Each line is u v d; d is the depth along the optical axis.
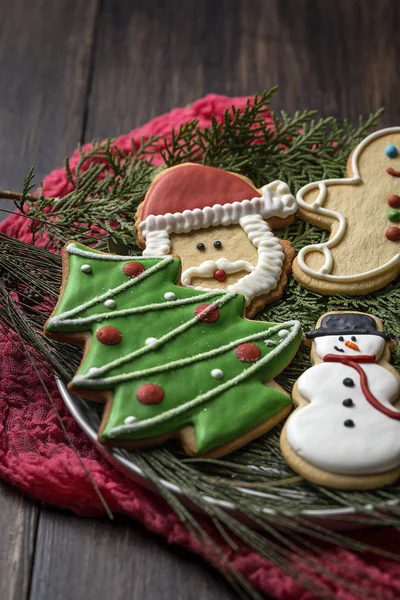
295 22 0.72
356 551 0.45
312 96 0.68
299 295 0.52
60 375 0.49
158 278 0.49
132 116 0.68
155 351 0.47
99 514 0.48
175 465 0.45
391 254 0.52
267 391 0.47
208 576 0.46
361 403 0.46
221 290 0.50
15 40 0.71
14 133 0.66
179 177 0.54
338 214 0.53
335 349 0.48
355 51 0.70
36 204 0.55
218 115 0.65
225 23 0.72
